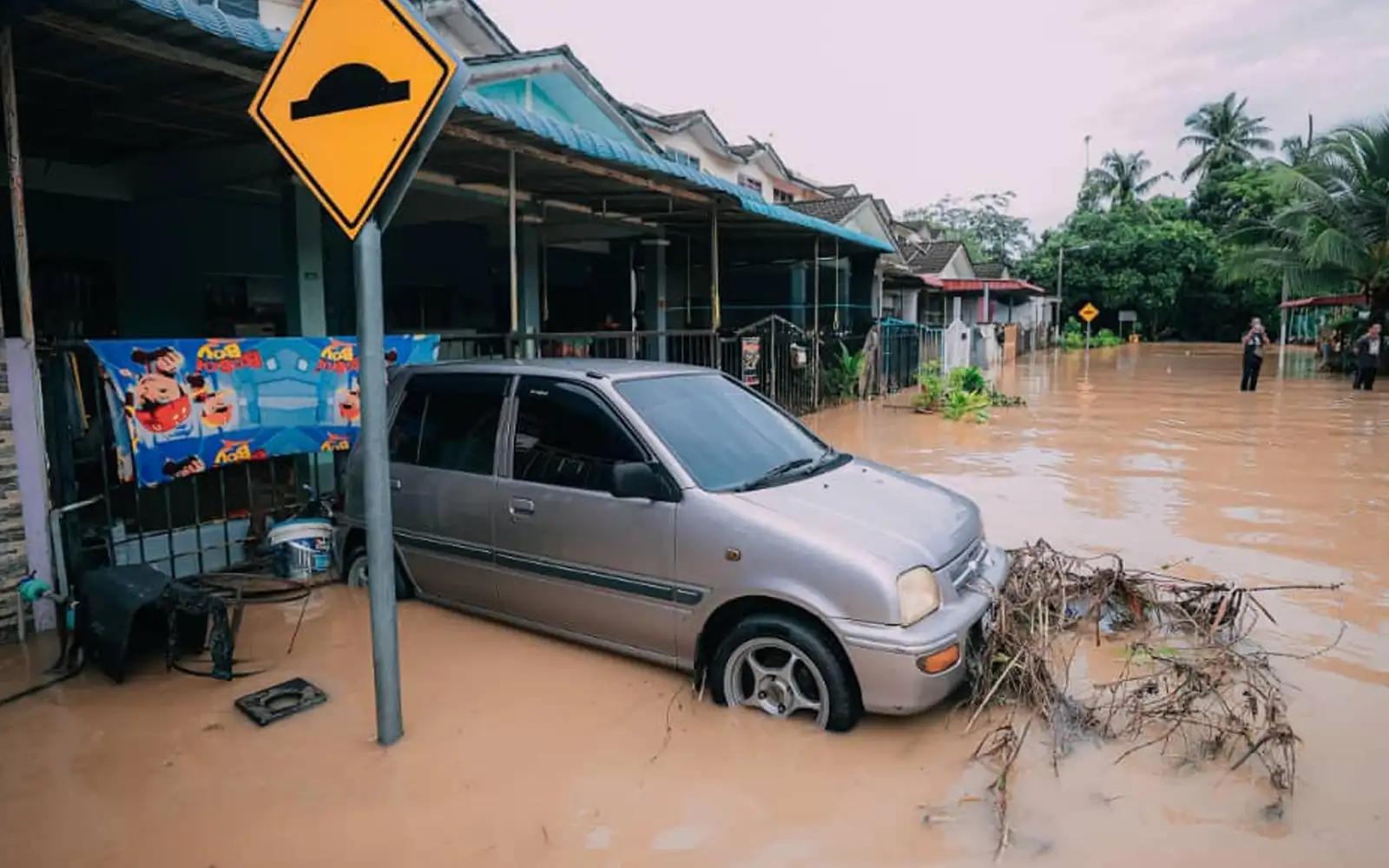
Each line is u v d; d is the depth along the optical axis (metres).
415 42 3.28
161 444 5.47
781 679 3.97
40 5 4.45
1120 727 3.94
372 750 3.79
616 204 12.03
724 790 3.45
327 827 3.24
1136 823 3.22
